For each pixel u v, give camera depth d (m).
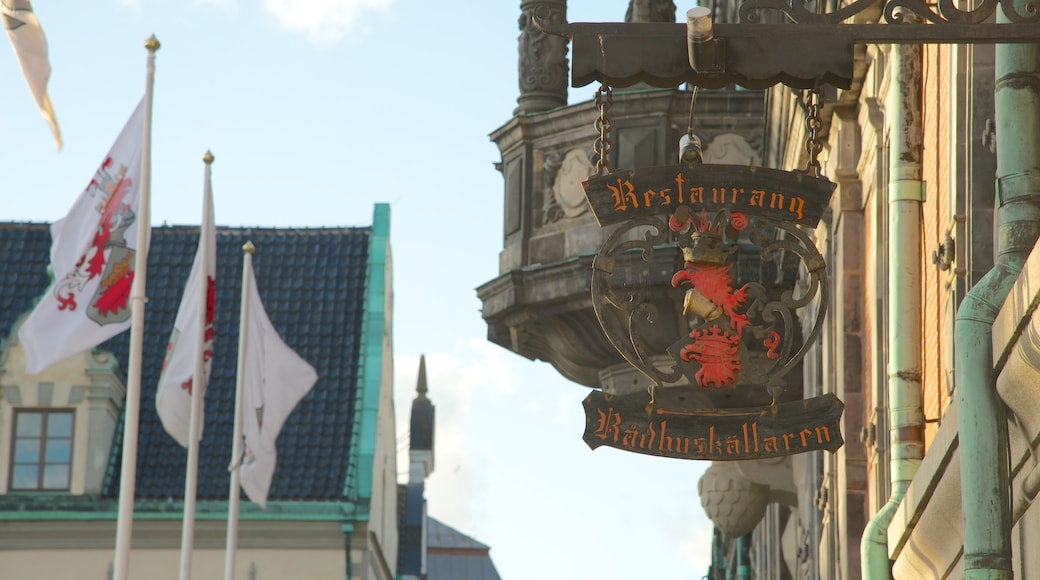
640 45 11.48
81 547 50.19
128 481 31.44
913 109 17.58
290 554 50.47
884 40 11.15
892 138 17.69
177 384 36.53
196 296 36.44
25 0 24.70
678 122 27.98
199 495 51.00
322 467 51.69
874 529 17.42
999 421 11.31
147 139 30.44
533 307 28.34
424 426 70.75
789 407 12.57
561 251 28.03
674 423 12.64
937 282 16.42
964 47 14.58
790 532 34.72
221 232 58.03
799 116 22.52
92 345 30.03
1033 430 10.73
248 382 41.91
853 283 21.58
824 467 24.20
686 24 11.23
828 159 22.72
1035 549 10.83
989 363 11.29
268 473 42.09
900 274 17.48
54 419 51.22
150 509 50.47
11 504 50.38
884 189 19.77
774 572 36.50
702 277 12.64
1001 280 11.41
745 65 11.29
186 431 36.66
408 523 67.94
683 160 12.59
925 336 17.27
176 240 57.94
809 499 27.42
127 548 31.56
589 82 11.48
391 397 59.31
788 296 12.59
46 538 50.19
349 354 54.62
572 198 28.06
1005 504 11.34
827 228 23.52
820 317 12.50
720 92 27.97
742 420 12.62
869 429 20.14
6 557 50.06
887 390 19.52
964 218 14.45
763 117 27.56
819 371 24.84
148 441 52.25
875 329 19.75
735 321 12.59
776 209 12.45
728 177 12.45
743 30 11.32
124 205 30.41
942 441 12.99
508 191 29.02
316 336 55.19
